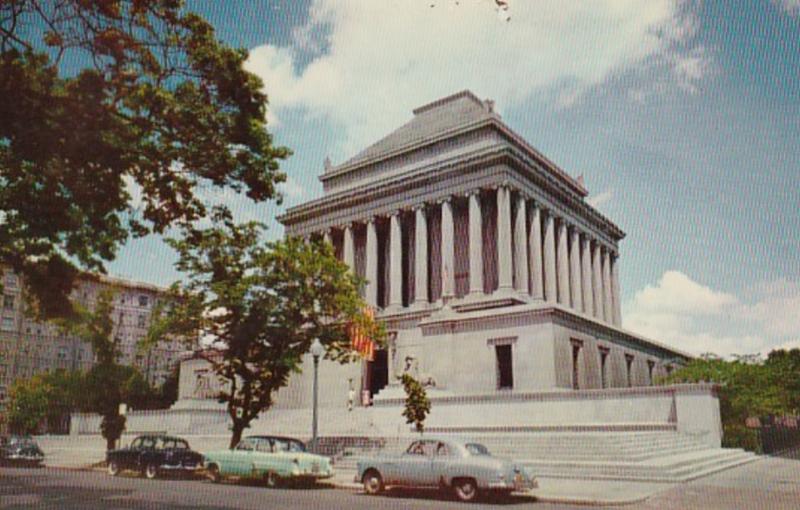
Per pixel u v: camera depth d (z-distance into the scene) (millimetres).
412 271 63625
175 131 18000
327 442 35844
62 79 16656
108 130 16344
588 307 69562
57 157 16172
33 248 19156
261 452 25266
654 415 34094
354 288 34312
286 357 31922
